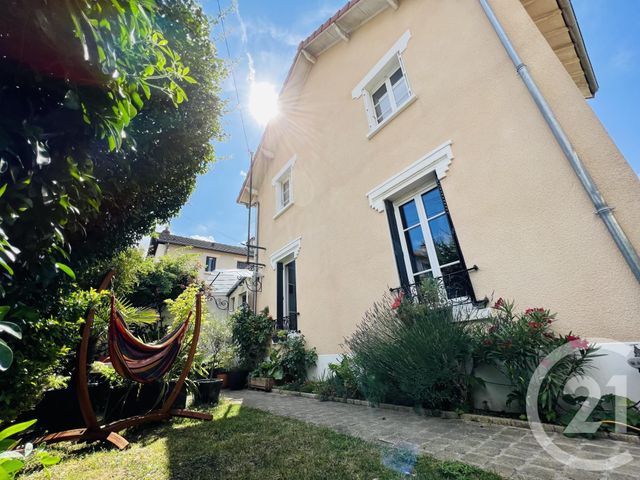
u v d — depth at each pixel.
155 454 2.74
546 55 3.67
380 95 6.41
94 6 1.22
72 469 2.46
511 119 3.82
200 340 7.21
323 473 2.12
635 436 2.24
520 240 3.50
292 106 9.03
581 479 1.77
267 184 10.73
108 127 1.51
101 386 4.37
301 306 7.22
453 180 4.34
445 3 5.04
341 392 4.79
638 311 2.64
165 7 2.99
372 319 4.71
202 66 3.75
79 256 2.97
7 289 1.52
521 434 2.59
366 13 6.63
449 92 4.67
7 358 0.87
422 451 2.39
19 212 1.26
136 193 3.39
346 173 6.55
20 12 1.13
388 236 5.26
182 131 3.65
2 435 0.81
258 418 3.84
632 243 2.75
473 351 3.29
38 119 1.37
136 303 12.71
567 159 3.26
